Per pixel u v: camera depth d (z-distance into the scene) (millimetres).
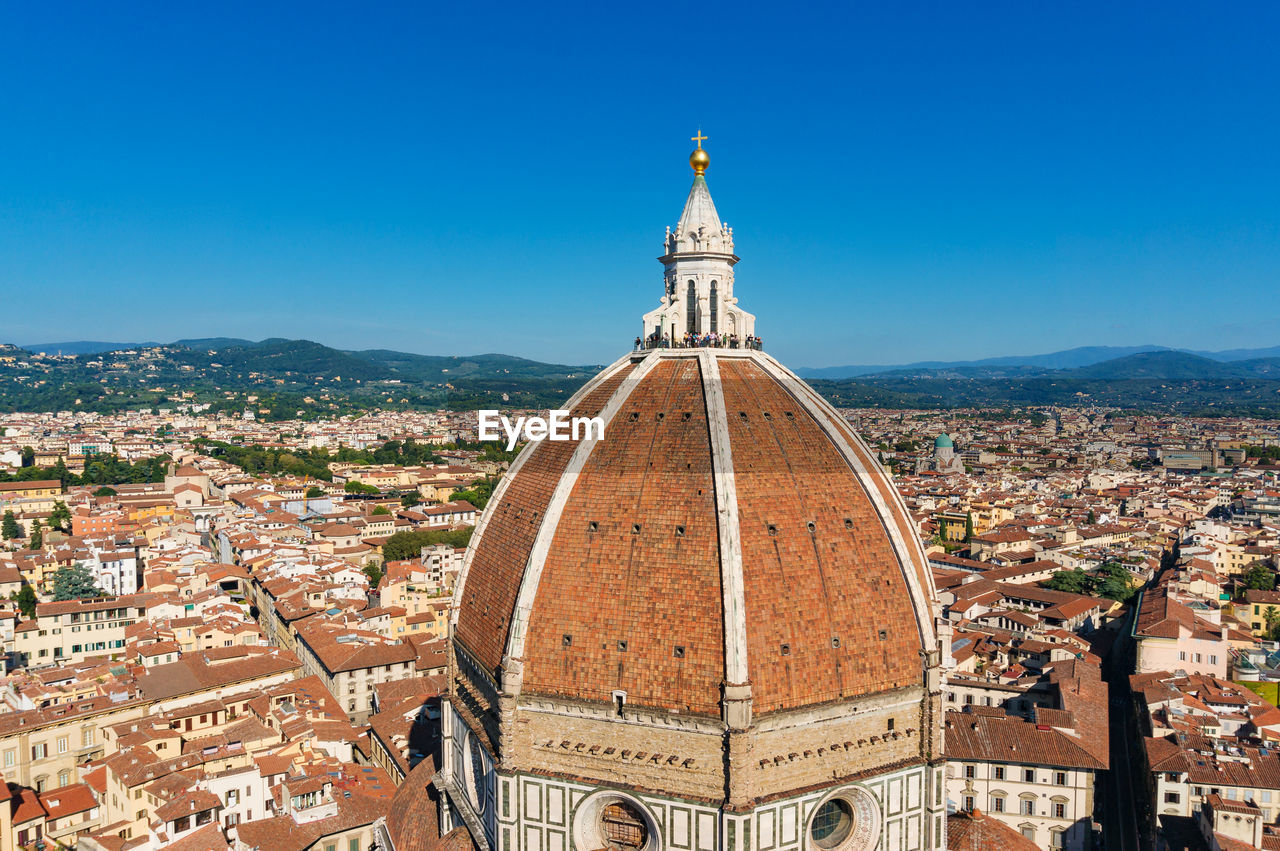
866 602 81500
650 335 99312
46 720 188250
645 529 79812
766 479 81688
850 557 82375
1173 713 183375
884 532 85812
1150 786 161750
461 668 94375
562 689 78500
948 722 166000
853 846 81625
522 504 90625
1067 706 178250
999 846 89312
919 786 82375
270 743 180750
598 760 77688
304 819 151625
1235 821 141000
